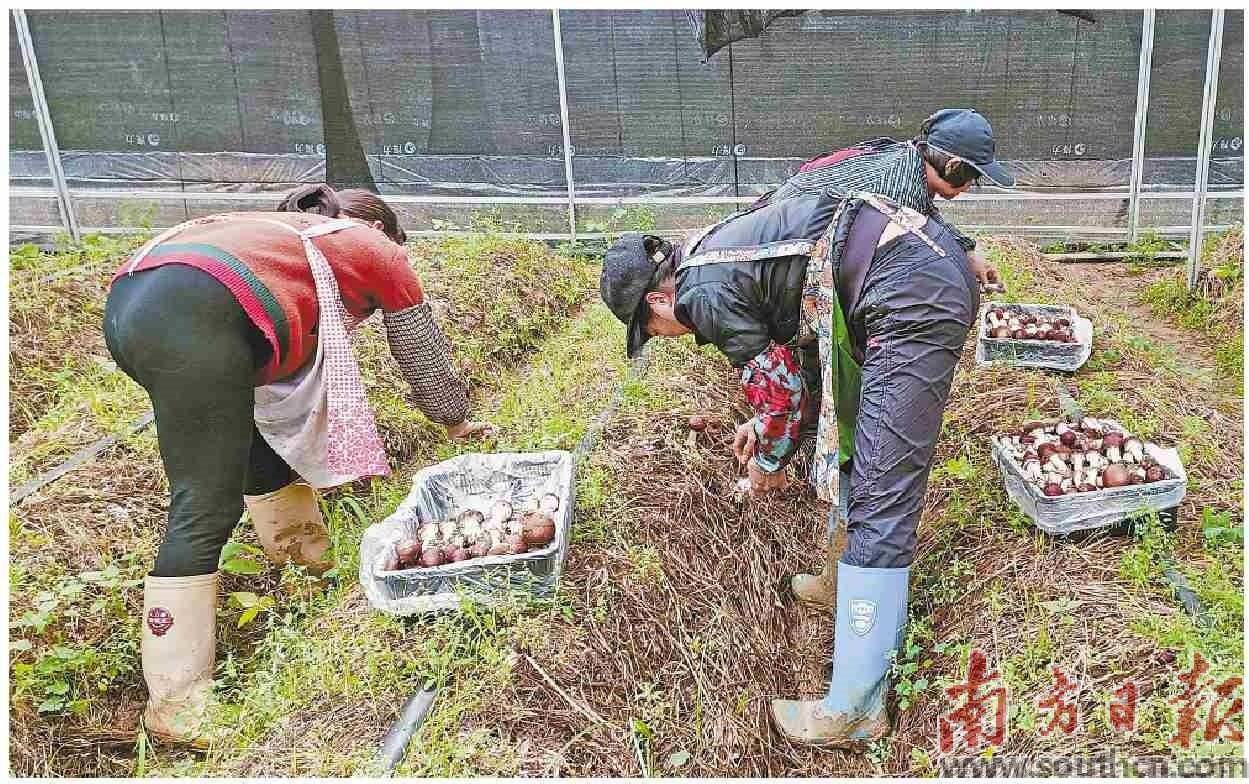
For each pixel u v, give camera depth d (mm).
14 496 3592
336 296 2859
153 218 7992
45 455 3975
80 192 7875
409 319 3098
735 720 2889
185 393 2605
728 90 7758
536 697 2604
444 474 3244
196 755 2734
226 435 2701
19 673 2803
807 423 3084
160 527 3578
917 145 2973
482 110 7859
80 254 6996
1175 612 2758
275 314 2715
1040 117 7766
